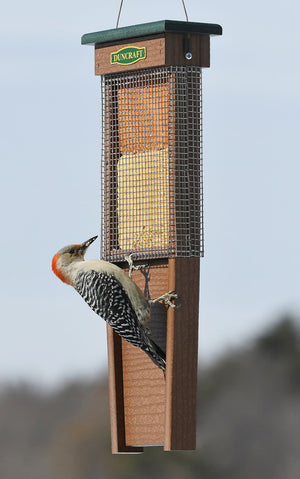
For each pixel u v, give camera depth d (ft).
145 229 50.80
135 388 51.03
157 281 49.75
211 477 80.84
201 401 81.87
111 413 51.37
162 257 49.37
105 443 79.97
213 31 49.32
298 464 80.79
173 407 48.60
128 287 50.08
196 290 49.16
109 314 50.37
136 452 51.47
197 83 49.60
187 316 48.88
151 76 50.08
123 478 80.69
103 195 51.90
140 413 50.85
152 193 50.60
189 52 49.19
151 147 50.70
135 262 50.47
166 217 50.08
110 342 51.39
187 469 81.30
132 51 49.93
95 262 51.19
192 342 48.93
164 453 80.89
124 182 51.42
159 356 49.49
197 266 49.24
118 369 51.31
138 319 49.73
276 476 80.23
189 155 49.47
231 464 80.84
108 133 51.72
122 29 49.93
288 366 81.97
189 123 49.47
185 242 49.14
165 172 50.16
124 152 51.60
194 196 49.39
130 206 51.26
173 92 49.24
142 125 50.93
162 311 49.52
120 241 51.62
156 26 48.75
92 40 50.93
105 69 50.96
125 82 51.13
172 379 48.60
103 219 51.96
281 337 81.46
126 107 51.37
